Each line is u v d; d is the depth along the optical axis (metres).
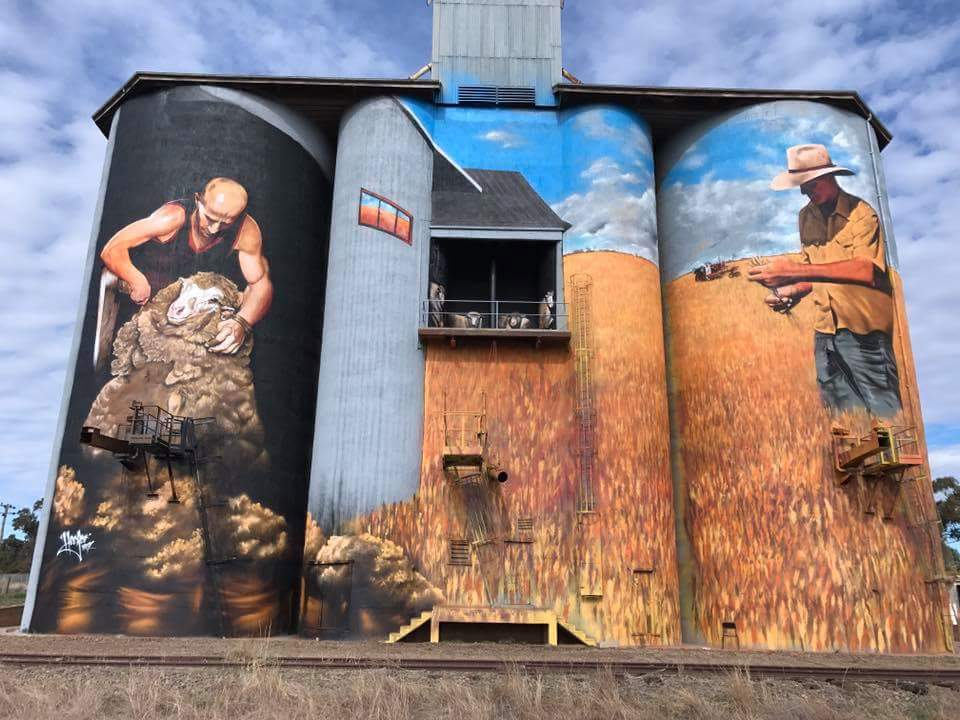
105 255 25.31
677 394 26.38
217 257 25.16
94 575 21.95
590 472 23.31
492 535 23.16
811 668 14.58
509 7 29.83
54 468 23.61
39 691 11.46
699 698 12.18
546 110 28.42
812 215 25.72
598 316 24.98
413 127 27.42
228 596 22.30
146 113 26.81
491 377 24.81
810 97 27.33
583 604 22.20
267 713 10.57
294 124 28.05
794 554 22.48
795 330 24.47
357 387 24.00
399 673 13.52
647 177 27.69
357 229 25.83
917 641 21.78
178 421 23.25
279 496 24.25
